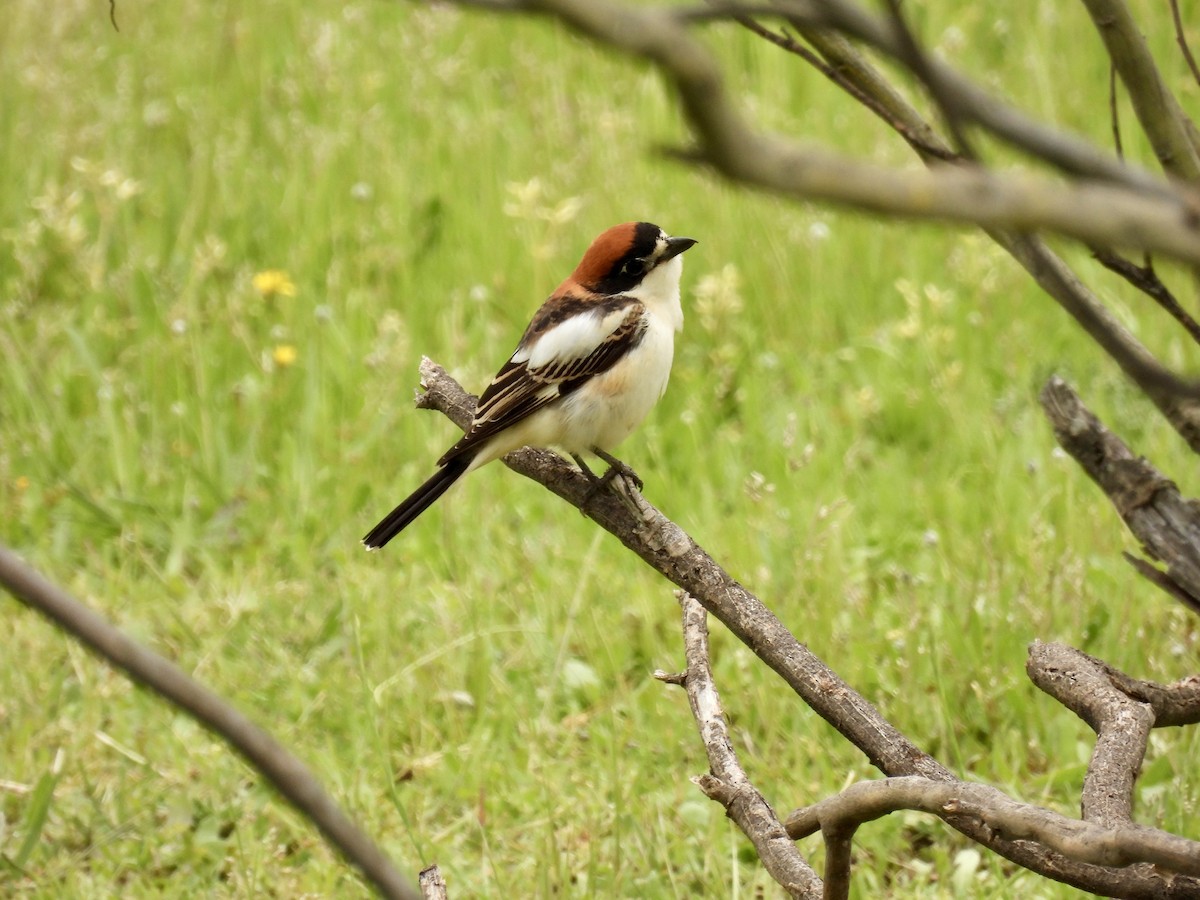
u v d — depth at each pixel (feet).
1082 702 20.12
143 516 40.34
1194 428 19.21
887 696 32.19
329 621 35.76
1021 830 14.80
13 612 36.96
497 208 53.57
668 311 30.63
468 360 45.03
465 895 27.63
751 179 5.34
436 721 32.94
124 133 59.98
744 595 20.25
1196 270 6.19
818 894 18.25
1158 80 15.72
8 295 50.26
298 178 55.36
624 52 5.38
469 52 66.13
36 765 31.58
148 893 28.27
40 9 68.03
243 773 31.19
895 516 38.45
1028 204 5.43
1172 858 13.33
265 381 45.34
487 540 38.09
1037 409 42.45
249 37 68.23
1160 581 21.95
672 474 41.47
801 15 6.66
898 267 50.01
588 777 30.48
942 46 60.39
